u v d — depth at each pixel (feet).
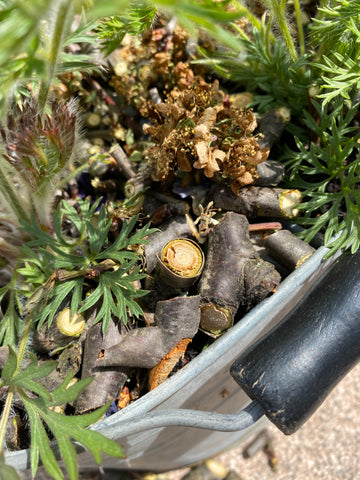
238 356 0.75
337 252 0.77
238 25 0.91
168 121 0.78
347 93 0.81
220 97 0.92
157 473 1.10
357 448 1.12
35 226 0.70
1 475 0.56
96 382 0.70
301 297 0.78
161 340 0.70
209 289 0.73
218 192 0.79
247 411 0.66
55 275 0.72
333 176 0.83
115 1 0.34
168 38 0.90
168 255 0.73
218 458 1.12
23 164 0.67
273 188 0.80
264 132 0.85
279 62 0.87
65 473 0.83
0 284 0.80
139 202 0.79
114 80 0.92
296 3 0.82
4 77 0.52
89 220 0.76
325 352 0.66
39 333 0.73
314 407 0.67
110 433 0.62
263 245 0.80
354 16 0.74
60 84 0.82
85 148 0.89
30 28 0.41
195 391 0.77
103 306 0.70
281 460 1.12
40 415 0.67
